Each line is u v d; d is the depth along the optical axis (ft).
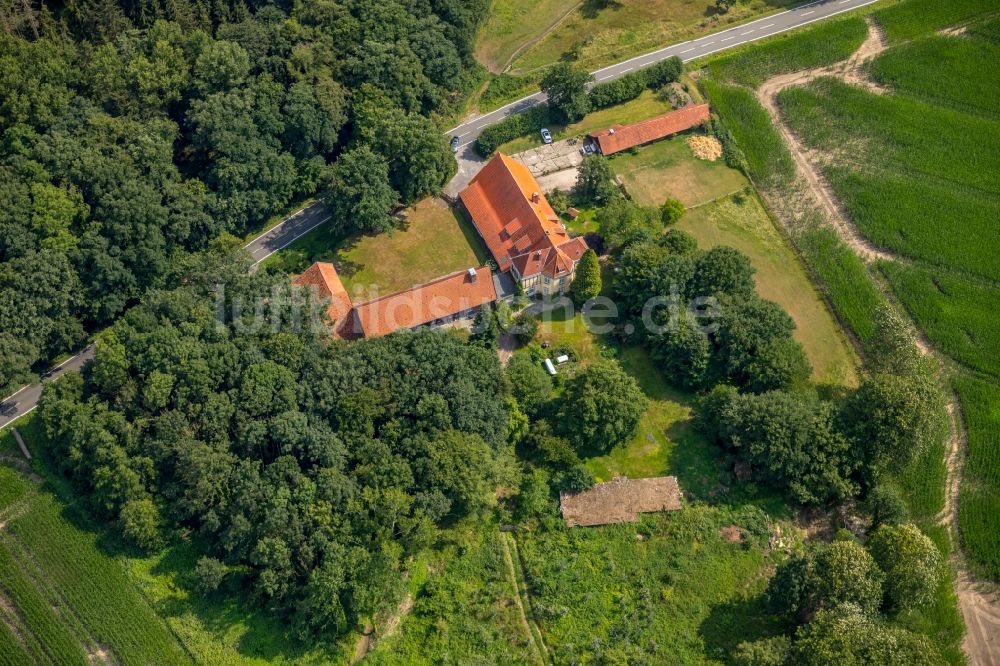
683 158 555.69
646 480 406.62
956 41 606.14
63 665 353.92
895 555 357.41
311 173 520.42
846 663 313.53
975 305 481.46
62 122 484.33
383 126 502.79
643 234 482.69
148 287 472.03
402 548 379.14
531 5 650.02
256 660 357.20
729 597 374.63
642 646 360.48
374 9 554.05
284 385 397.39
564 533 394.11
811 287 496.64
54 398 397.19
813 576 351.87
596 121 574.56
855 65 601.62
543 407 429.38
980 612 377.71
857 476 405.39
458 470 383.24
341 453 382.42
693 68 604.08
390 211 520.83
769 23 629.92
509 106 586.04
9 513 396.98
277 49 529.45
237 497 367.86
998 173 540.11
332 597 352.49
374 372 408.67
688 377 441.27
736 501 405.80
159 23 516.73
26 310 427.33
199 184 492.95
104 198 458.91
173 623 364.38
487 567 385.91
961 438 434.30
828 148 561.43
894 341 432.25
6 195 445.37
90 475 394.11
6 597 375.04
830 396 445.78
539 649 361.71
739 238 518.37
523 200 488.85
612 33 625.41
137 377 400.26
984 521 402.72
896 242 510.17
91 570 378.12
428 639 363.76
